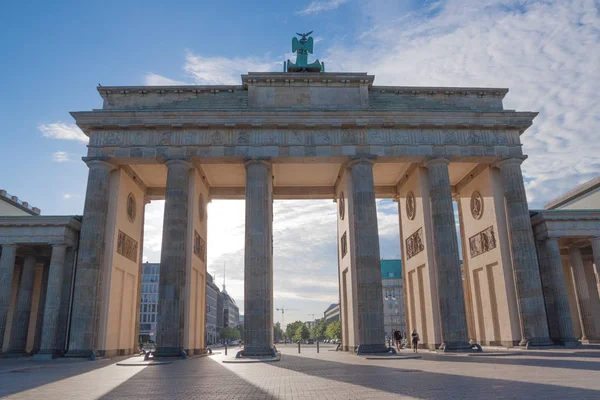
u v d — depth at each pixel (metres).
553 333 52.31
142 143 51.75
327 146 52.44
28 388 21.05
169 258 47.69
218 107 54.25
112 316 52.12
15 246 52.19
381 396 16.31
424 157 53.09
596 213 54.41
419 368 29.17
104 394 18.50
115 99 54.38
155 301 182.38
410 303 63.06
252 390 19.05
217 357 50.47
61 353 49.69
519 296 50.69
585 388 16.92
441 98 56.41
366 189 51.34
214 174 61.19
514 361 33.28
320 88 55.00
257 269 47.91
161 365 37.91
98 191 50.62
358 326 50.50
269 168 53.00
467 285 63.50
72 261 53.03
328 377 24.38
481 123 53.66
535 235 56.12
